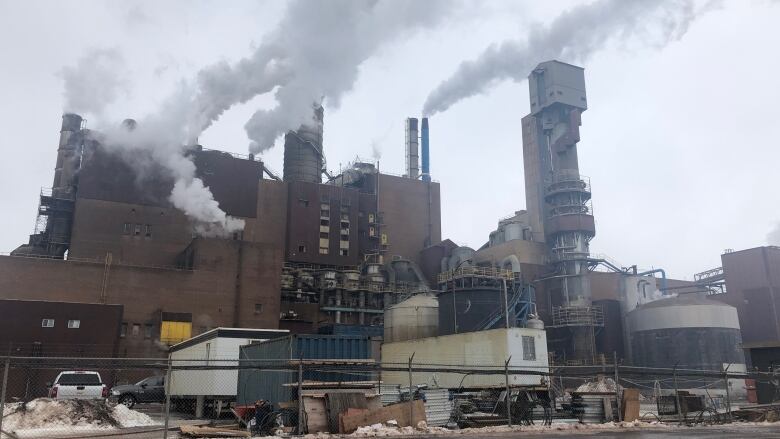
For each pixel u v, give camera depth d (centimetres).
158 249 8244
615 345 8369
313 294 8856
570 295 8662
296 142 10412
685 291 10494
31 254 8056
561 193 9550
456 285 6644
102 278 6712
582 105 10131
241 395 3091
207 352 3556
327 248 9744
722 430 2200
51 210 8331
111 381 5041
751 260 8581
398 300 8906
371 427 1934
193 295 7075
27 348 5256
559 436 1917
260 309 7388
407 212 11175
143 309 6800
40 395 5066
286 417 2044
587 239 9362
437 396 2320
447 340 3972
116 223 8088
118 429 2234
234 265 7400
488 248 10144
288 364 1977
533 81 10500
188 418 3259
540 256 9538
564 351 8319
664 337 7556
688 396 2955
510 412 2389
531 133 10738
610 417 2481
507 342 3547
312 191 9856
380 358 4641
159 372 5772
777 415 2803
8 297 6309
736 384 6581
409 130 12538
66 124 9006
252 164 9475
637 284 9088
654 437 1867
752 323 8388
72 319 5481
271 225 9512
